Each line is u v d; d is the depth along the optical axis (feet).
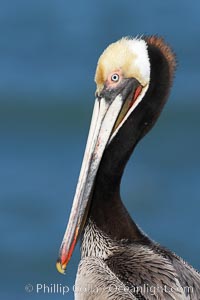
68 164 77.82
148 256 27.27
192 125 88.43
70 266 53.31
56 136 86.79
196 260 61.31
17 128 88.94
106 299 26.35
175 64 28.89
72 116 92.27
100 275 26.91
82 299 26.96
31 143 84.28
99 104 28.71
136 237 28.30
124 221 28.25
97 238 28.17
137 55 28.50
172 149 81.41
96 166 28.22
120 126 28.55
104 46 126.93
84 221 28.19
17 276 57.72
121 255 27.61
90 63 117.19
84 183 28.22
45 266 58.70
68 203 68.90
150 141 83.87
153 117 28.78
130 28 136.15
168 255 27.78
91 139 28.53
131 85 28.53
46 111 94.22
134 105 28.60
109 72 28.55
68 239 28.07
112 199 28.25
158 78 28.68
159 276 26.61
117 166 28.32
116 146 28.43
